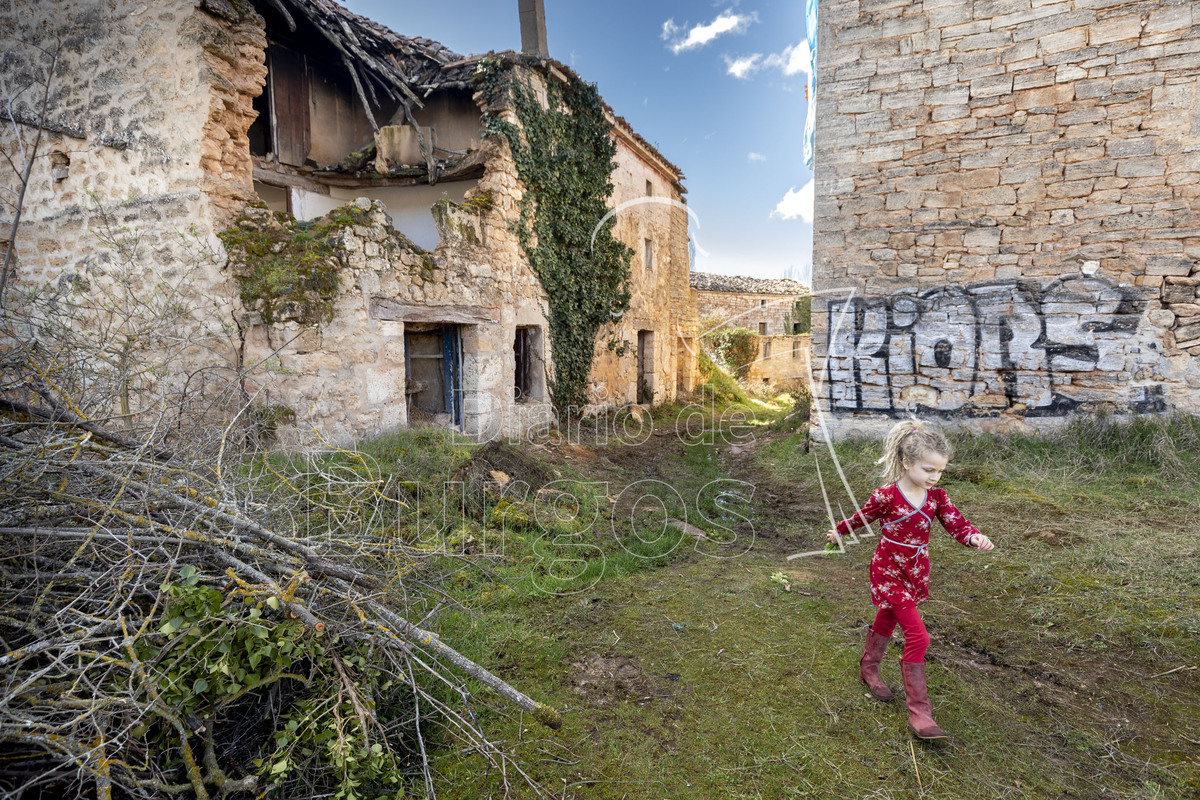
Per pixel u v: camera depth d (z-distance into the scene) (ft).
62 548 6.44
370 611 6.93
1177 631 9.52
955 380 21.81
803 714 8.17
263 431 14.98
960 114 21.16
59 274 21.17
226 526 6.92
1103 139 19.39
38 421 7.53
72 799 5.10
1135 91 18.89
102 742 4.77
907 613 7.88
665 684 8.93
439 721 7.63
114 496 6.82
